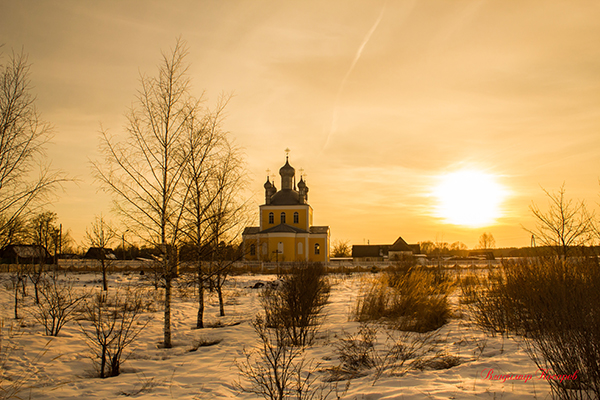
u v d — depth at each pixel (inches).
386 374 261.1
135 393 261.9
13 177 383.6
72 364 342.3
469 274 794.2
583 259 379.2
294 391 241.3
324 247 2642.7
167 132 442.3
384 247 3649.1
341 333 426.9
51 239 1184.8
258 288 1035.9
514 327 374.0
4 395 265.3
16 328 459.5
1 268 1186.6
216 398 240.5
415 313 467.2
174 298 801.6
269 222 2719.0
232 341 421.1
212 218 527.2
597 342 185.5
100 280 1184.2
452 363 280.2
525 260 432.5
